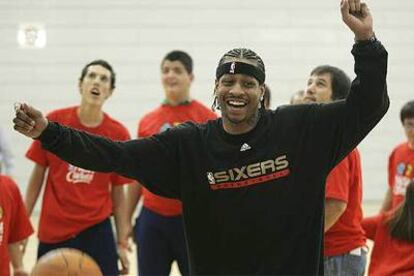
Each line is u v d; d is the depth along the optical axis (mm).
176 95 7324
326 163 3994
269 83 13875
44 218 6484
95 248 6484
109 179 6633
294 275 3887
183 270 6934
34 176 6680
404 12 13945
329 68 5633
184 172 4031
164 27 13758
